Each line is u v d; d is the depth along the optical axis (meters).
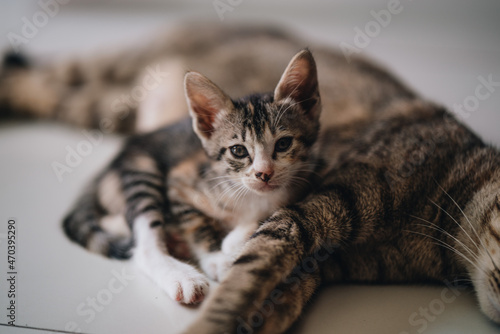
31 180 0.52
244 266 0.37
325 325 0.38
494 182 0.41
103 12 0.83
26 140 0.59
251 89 0.54
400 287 0.42
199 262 0.43
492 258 0.39
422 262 0.42
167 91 0.57
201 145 0.46
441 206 0.42
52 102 0.62
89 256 0.44
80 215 0.47
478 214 0.41
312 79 0.43
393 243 0.42
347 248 0.42
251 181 0.43
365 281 0.42
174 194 0.46
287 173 0.43
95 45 0.65
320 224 0.40
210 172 0.45
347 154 0.46
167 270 0.41
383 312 0.39
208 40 0.60
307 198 0.42
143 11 0.82
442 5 0.77
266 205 0.44
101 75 0.61
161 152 0.48
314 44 0.59
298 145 0.43
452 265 0.42
